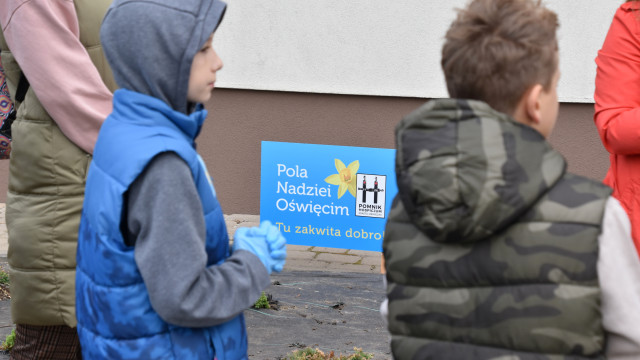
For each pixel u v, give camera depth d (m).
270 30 6.99
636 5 2.77
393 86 6.83
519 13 1.57
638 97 2.78
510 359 1.48
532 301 1.46
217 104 7.29
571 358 1.45
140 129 1.88
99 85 3.00
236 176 7.39
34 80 2.93
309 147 6.14
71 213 3.04
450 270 1.55
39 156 3.01
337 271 5.91
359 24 6.79
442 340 1.57
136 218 1.81
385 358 4.08
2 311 4.75
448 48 1.64
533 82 1.55
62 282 3.04
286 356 4.11
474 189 1.42
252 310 4.92
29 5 2.89
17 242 3.06
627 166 2.81
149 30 1.88
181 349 1.91
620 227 1.46
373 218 6.04
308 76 7.00
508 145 1.45
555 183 1.48
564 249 1.45
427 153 1.49
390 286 1.66
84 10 3.06
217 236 2.00
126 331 1.88
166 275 1.77
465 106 1.49
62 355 3.13
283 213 6.29
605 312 1.47
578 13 6.40
